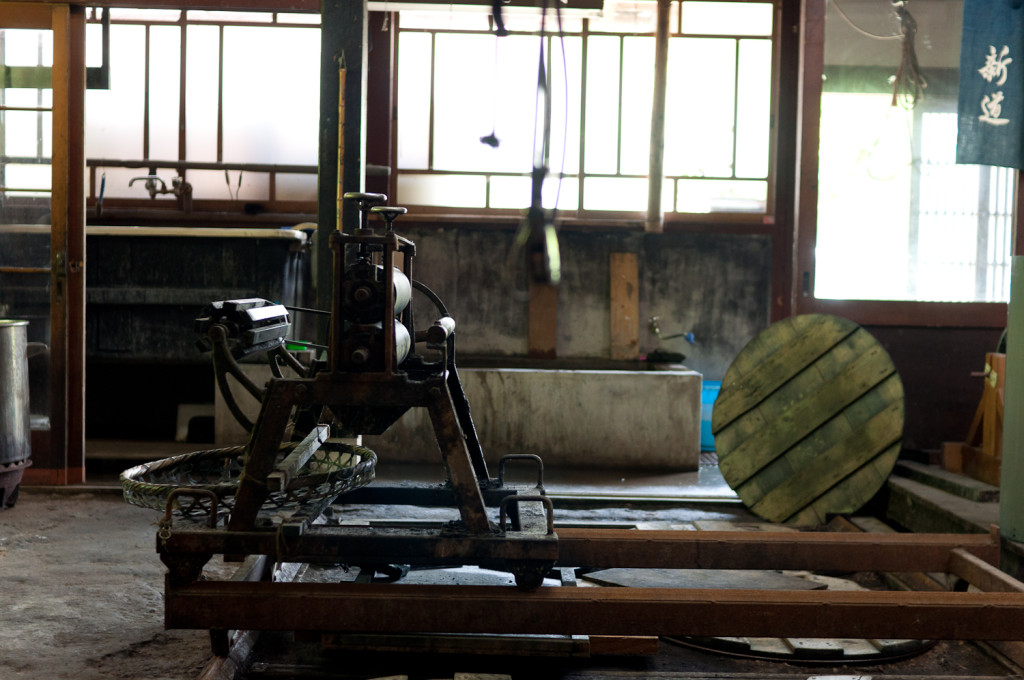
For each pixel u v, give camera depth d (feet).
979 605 8.75
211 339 9.06
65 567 12.41
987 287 21.26
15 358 15.61
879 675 9.62
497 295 23.89
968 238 21.21
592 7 17.39
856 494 16.33
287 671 9.48
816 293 21.45
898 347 21.09
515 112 24.20
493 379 19.15
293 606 8.58
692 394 19.22
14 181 17.28
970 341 20.98
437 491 11.86
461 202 24.36
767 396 16.94
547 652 9.36
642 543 10.81
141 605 10.94
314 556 8.72
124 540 13.93
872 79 21.11
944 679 9.25
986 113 14.60
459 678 8.77
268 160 23.80
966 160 14.75
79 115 17.16
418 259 23.89
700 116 24.21
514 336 23.91
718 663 10.02
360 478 9.64
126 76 23.53
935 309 20.93
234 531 8.66
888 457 16.29
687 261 24.00
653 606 8.66
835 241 21.35
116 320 19.75
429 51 24.08
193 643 9.78
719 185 24.29
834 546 10.88
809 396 16.78
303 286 21.56
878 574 13.24
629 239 23.99
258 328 9.75
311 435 10.44
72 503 16.26
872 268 21.36
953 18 20.99
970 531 13.46
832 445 16.53
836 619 8.74
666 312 24.08
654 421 19.24
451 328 10.68
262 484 8.67
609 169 24.39
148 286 19.71
